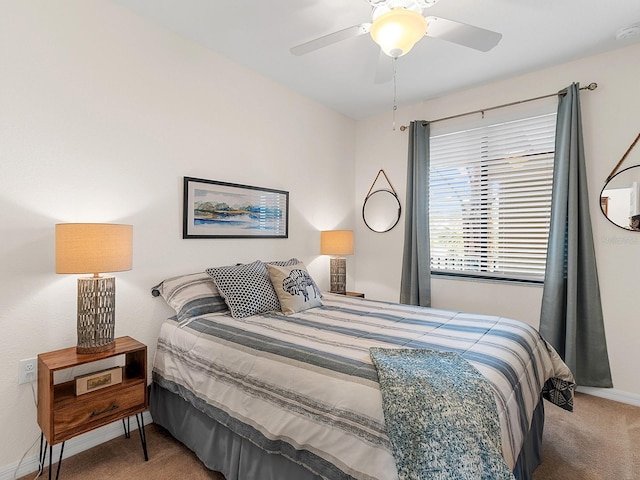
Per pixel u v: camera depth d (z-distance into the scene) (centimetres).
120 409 178
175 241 240
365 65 281
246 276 236
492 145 321
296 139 335
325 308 247
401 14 149
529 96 295
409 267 359
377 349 150
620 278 257
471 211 336
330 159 376
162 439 207
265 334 179
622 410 242
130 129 215
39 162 179
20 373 174
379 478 107
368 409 115
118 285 212
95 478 172
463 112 332
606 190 261
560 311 270
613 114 259
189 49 246
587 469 178
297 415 134
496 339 171
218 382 170
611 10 208
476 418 107
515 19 218
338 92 335
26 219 176
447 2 201
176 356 201
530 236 303
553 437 208
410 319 214
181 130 242
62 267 163
